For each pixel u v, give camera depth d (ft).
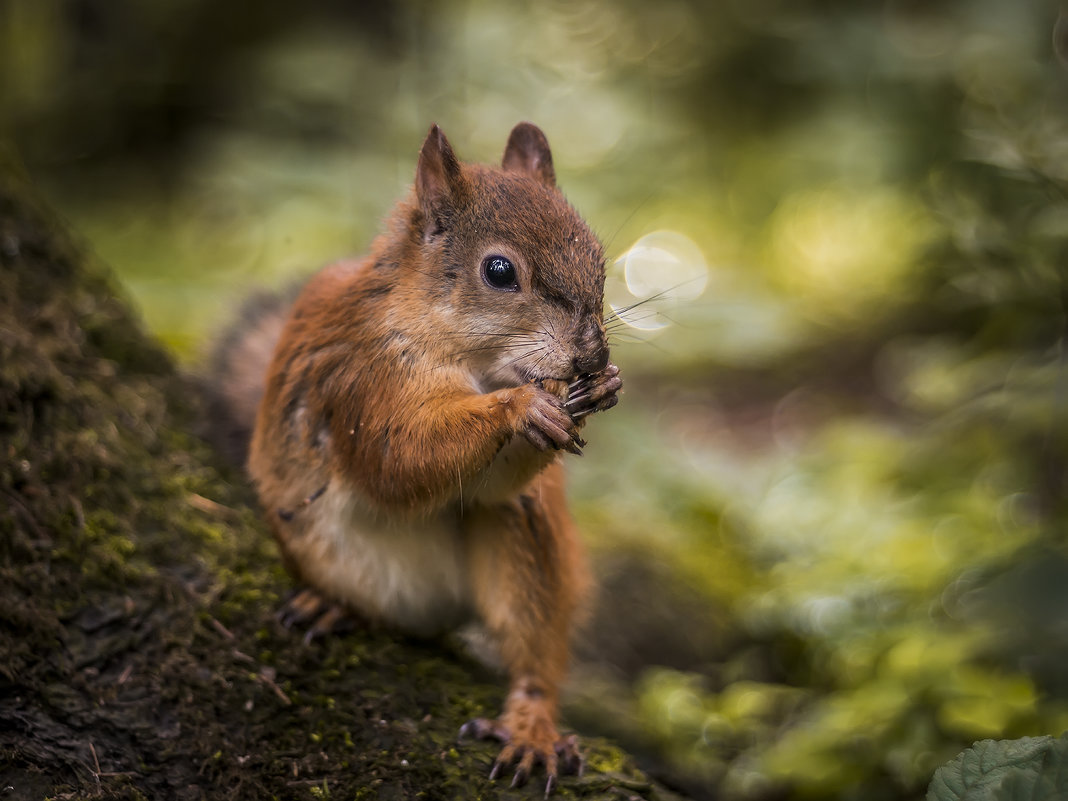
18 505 18.08
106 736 16.42
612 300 44.16
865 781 23.35
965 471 33.65
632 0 56.39
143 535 19.31
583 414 17.53
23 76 55.88
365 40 50.57
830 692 27.73
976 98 39.01
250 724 17.25
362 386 18.19
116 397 21.90
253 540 20.67
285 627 19.01
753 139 55.62
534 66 51.49
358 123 47.80
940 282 37.22
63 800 15.43
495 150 48.03
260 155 45.80
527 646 19.08
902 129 40.65
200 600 18.67
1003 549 27.17
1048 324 30.30
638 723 25.89
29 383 19.72
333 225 43.52
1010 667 23.99
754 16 55.01
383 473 17.89
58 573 17.79
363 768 16.96
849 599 28.07
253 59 54.49
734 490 37.60
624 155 53.11
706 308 44.34
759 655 29.99
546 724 18.35
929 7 44.24
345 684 18.39
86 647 17.20
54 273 23.29
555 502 19.74
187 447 22.26
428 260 18.29
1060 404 28.07
